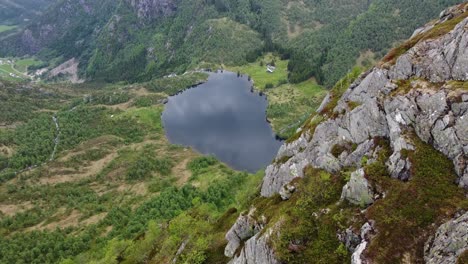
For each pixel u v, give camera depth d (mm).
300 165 65000
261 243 51375
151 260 89625
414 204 41375
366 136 55906
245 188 129875
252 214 64625
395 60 59094
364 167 48438
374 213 42938
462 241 34312
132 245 102812
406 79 55094
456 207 39469
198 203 135250
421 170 44312
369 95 60094
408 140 47812
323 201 52406
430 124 46844
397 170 46375
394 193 43750
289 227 49844
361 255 39906
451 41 51812
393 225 40594
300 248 47531
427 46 55219
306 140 70062
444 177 42844
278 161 74438
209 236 76000
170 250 85812
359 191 47656
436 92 48031
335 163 58000
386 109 52906
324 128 64875
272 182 71938
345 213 47625
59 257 131000
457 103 45125
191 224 91438
